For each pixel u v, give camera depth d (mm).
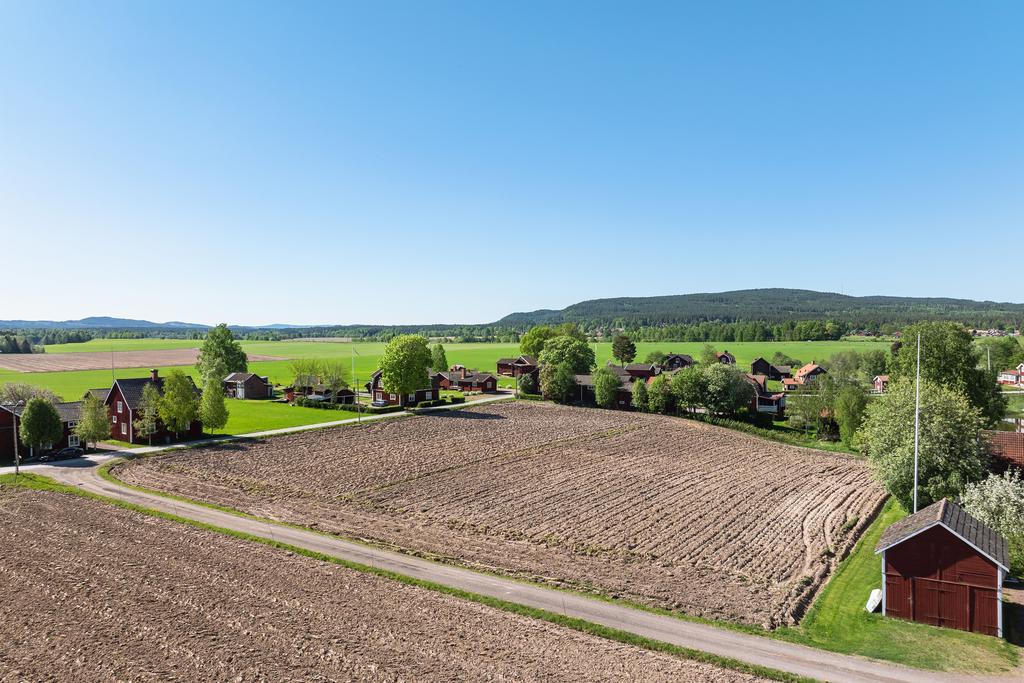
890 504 52125
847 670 24953
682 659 25500
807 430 86812
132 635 26391
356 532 41938
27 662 24188
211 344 134000
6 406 63062
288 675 23375
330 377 106000
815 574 36312
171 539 38625
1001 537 31906
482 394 127938
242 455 66000
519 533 42938
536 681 23266
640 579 35062
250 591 31016
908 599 30281
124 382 73188
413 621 28156
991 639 28078
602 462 66188
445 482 56844
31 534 39156
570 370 113688
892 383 52062
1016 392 114812
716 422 92312
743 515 48250
